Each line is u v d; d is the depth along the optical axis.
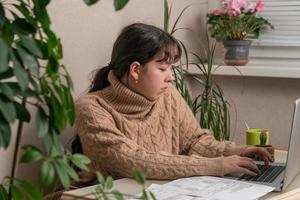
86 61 2.25
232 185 1.58
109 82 1.99
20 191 1.04
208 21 2.94
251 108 2.98
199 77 3.01
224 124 2.67
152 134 2.01
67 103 1.04
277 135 2.93
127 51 1.92
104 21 2.35
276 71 2.79
